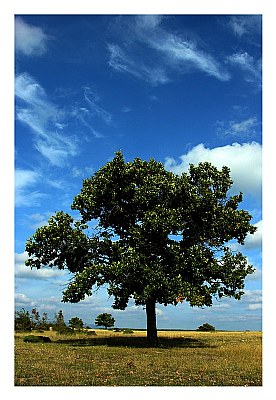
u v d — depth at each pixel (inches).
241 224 1320.1
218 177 1350.9
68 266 1349.7
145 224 1197.7
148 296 1171.9
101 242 1316.4
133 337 1670.8
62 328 1884.8
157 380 647.8
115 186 1305.4
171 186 1267.2
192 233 1333.7
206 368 757.9
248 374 701.9
